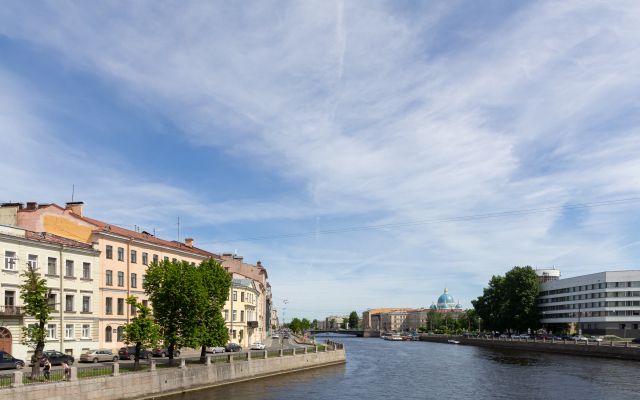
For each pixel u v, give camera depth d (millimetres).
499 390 46719
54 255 49625
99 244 56781
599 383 50812
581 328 137625
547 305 157625
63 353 46031
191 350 71125
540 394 44312
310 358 65062
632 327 124812
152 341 40500
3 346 43656
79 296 52062
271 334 163125
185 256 73375
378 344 158875
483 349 116500
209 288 49406
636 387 48031
